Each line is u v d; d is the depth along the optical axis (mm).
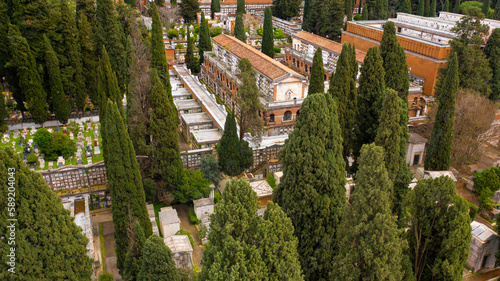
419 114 81562
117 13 89375
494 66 77625
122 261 38562
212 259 24219
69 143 61781
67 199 49250
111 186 37562
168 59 112688
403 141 45969
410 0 150000
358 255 25641
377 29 100000
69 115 73812
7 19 66312
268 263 24406
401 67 59500
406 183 44469
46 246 25969
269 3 174875
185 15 146375
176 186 52812
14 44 62688
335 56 97938
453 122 58594
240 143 57562
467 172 63156
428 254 32156
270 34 111562
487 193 53250
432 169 57969
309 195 32281
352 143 53219
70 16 68312
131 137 50938
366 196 25969
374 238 24750
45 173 52656
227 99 91938
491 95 79062
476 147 64062
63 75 68438
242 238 24938
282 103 73500
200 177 53312
